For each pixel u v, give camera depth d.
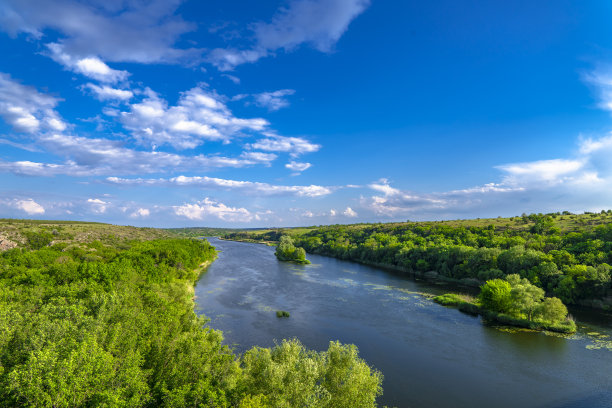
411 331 61.66
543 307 63.75
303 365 30.41
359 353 51.47
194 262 130.12
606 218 148.75
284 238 195.62
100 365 25.95
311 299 85.75
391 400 38.84
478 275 105.44
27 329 33.50
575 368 46.72
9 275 70.50
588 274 80.31
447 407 37.59
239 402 27.39
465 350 53.00
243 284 104.94
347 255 181.12
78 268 70.31
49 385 22.56
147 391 27.70
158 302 53.09
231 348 51.69
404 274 127.81
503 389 41.31
